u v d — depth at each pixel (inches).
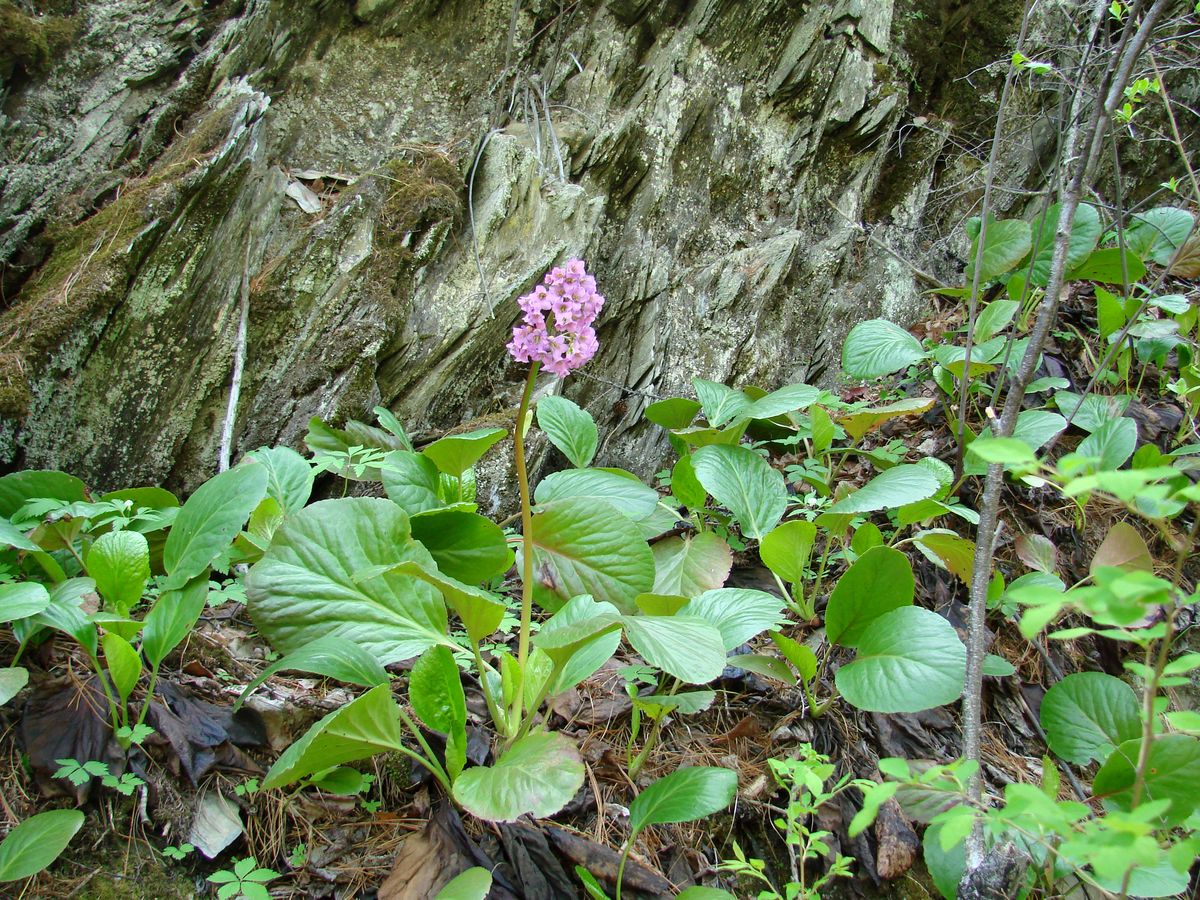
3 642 37.7
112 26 53.9
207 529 38.3
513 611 46.1
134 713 36.5
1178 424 59.1
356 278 52.1
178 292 48.3
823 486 50.9
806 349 66.4
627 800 39.1
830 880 38.8
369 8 59.4
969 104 75.9
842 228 69.1
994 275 56.5
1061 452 57.1
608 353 59.1
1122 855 23.3
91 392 46.4
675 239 62.4
